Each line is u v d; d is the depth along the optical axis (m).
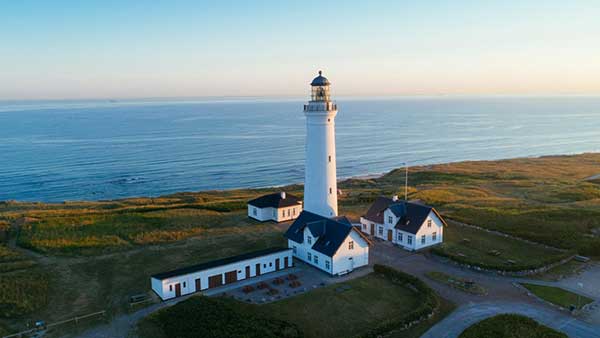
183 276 36.97
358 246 43.16
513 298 35.94
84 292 37.75
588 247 46.09
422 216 49.34
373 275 41.44
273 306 34.47
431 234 49.97
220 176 128.38
